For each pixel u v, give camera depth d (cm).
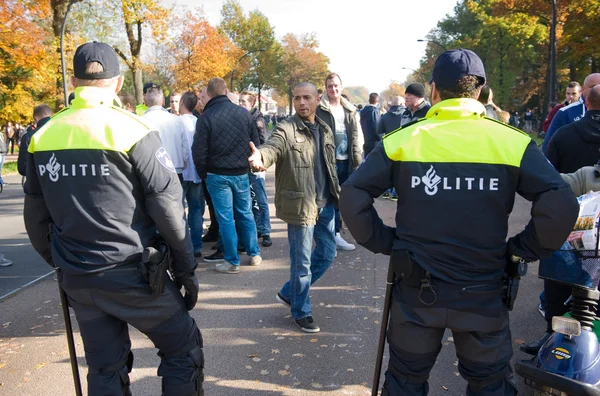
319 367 361
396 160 225
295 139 397
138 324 246
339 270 584
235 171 560
